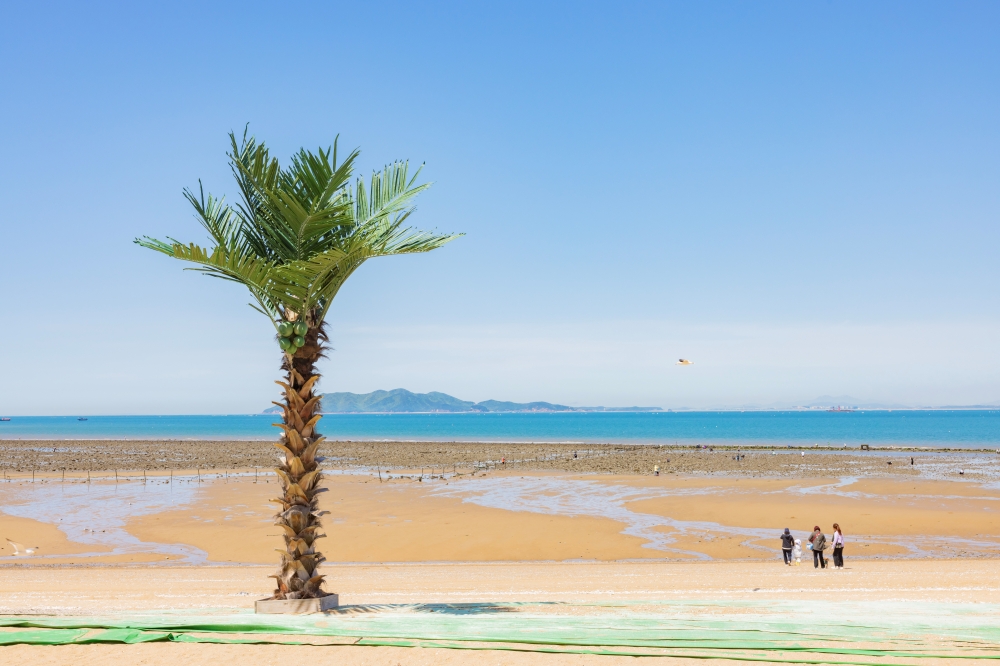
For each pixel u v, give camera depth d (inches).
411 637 291.1
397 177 423.2
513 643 281.3
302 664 249.1
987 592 551.8
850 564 872.9
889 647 278.8
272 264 383.2
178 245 353.1
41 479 2133.4
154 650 267.6
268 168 390.9
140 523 1295.5
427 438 5703.7
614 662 252.2
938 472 2237.9
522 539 1119.6
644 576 746.8
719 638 292.0
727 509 1390.3
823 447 3747.5
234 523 1288.1
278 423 385.7
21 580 782.5
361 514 1380.4
